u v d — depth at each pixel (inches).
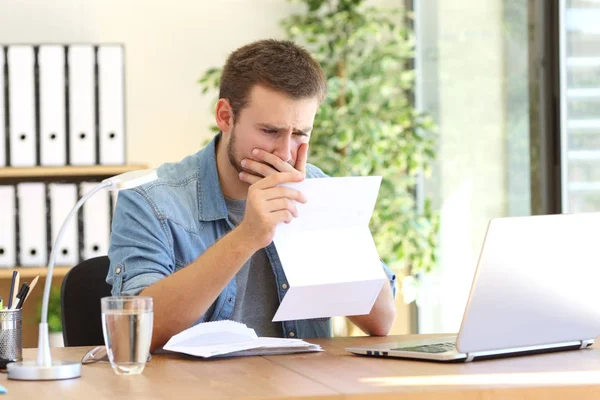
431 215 157.6
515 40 140.1
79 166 147.1
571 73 127.5
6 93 146.5
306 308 72.2
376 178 72.9
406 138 161.2
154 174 65.4
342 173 154.0
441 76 166.9
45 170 145.9
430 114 172.2
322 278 70.8
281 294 84.9
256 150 79.7
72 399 51.2
